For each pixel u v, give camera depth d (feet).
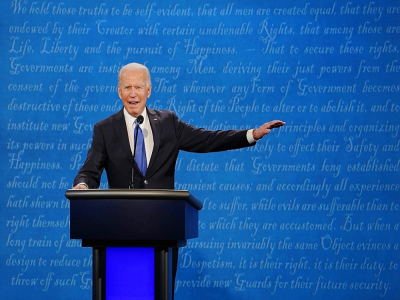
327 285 60.29
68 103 62.13
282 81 61.77
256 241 60.80
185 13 62.28
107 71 62.34
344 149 61.26
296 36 61.93
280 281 60.39
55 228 61.16
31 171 61.67
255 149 61.52
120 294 30.14
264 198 61.16
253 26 62.13
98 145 37.52
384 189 60.85
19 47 62.23
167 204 29.12
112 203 29.12
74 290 60.64
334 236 60.64
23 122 61.98
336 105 61.52
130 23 62.39
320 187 61.05
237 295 60.34
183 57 62.08
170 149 38.04
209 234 60.95
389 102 61.36
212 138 39.09
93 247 30.42
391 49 61.67
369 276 60.23
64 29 62.34
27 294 60.49
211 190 61.31
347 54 61.67
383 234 60.49
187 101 61.82
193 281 60.54
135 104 37.19
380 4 61.77
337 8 61.93
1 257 60.70
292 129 61.46
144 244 29.81
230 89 61.82
